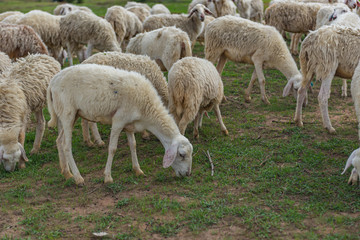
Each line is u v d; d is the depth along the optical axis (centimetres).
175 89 634
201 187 530
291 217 438
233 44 895
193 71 639
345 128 732
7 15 1524
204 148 672
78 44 1183
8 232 440
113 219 461
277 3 1277
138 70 697
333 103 899
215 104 712
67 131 546
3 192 548
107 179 559
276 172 561
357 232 404
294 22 1255
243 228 426
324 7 1173
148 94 541
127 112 534
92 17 1116
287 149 644
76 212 485
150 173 590
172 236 419
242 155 633
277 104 899
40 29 1203
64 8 1670
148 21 1237
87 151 702
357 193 489
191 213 455
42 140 758
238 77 1145
